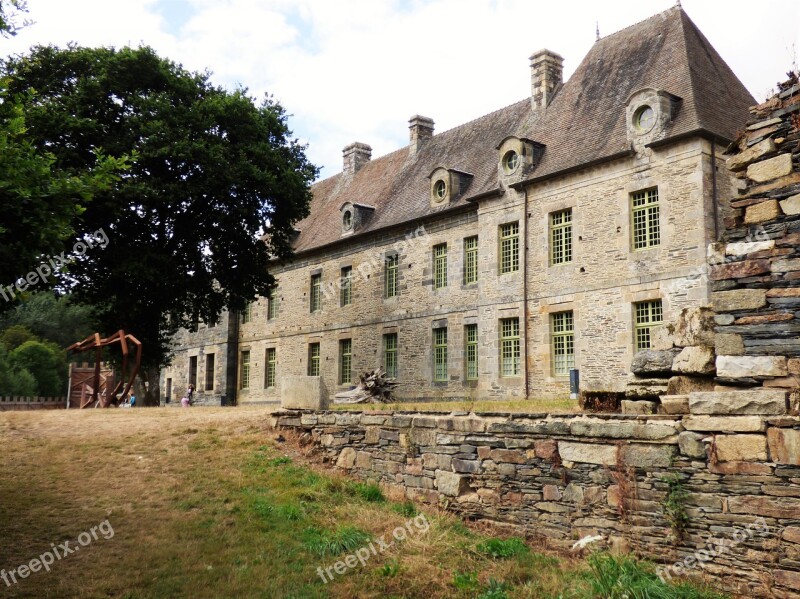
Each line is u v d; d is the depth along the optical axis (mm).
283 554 8758
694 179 20141
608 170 22344
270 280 31906
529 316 24406
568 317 23469
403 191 33031
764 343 8102
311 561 8602
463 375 27141
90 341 24156
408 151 36312
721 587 7625
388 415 11836
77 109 25094
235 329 42594
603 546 8680
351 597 7688
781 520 7395
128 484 11047
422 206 30172
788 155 8258
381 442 11867
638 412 9617
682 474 8156
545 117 27297
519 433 9812
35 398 48500
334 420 12812
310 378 13938
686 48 23219
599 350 22016
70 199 7969
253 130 29234
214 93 29531
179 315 30469
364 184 37781
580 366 22500
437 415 11328
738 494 7715
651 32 25531
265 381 39594
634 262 21328
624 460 8633
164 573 8062
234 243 30078
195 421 15000
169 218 28328
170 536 9156
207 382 44344
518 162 25203
